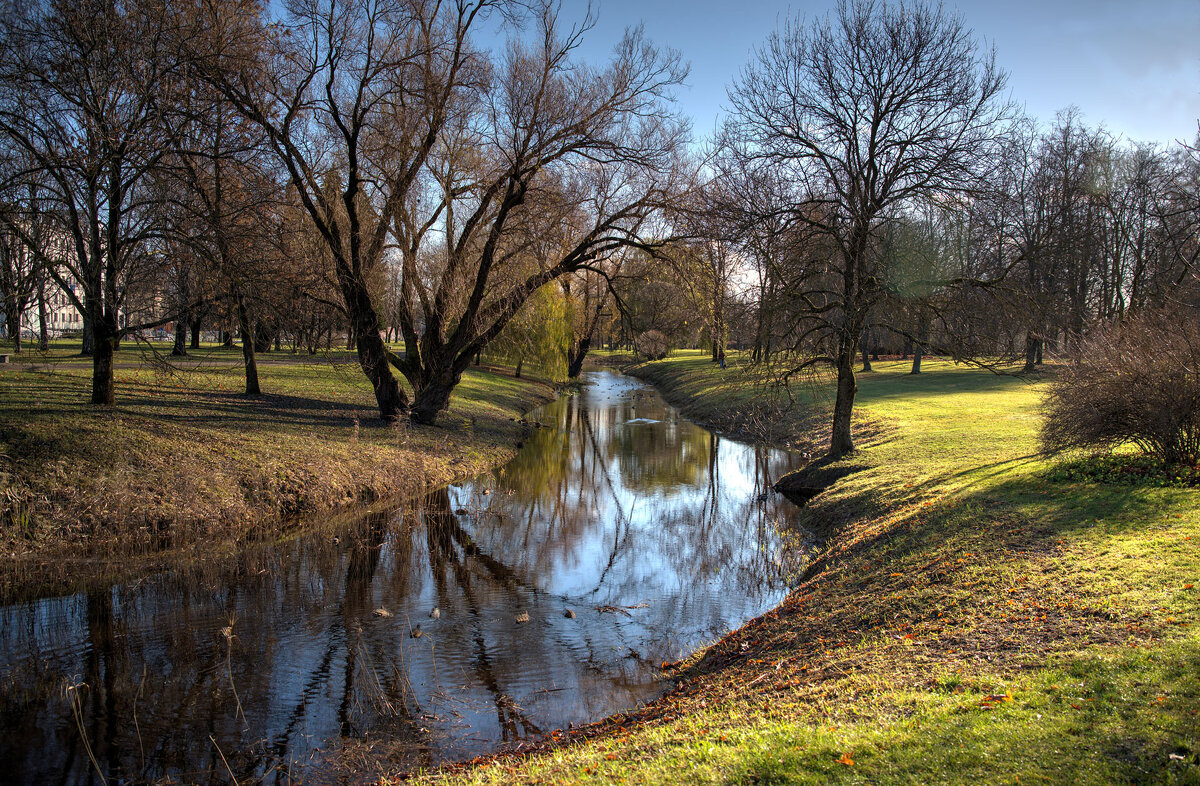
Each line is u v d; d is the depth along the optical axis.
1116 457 12.52
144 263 17.11
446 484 20.50
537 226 22.94
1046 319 16.70
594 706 7.93
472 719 7.62
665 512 18.14
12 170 15.64
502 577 12.77
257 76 18.73
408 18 20.72
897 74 16.72
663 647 9.69
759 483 21.58
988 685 5.77
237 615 10.46
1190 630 5.96
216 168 17.58
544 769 5.60
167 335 54.84
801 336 18.75
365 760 6.77
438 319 25.16
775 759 4.84
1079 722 4.76
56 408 17.08
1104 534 9.09
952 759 4.50
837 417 19.94
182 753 6.88
